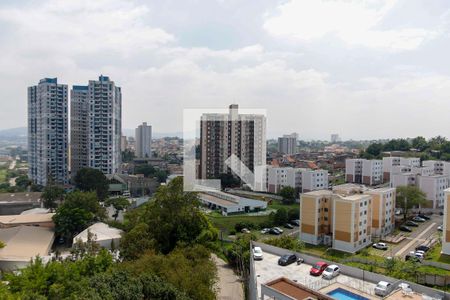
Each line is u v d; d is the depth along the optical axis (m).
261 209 92.19
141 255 40.91
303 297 25.64
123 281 28.23
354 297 27.31
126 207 92.38
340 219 57.94
